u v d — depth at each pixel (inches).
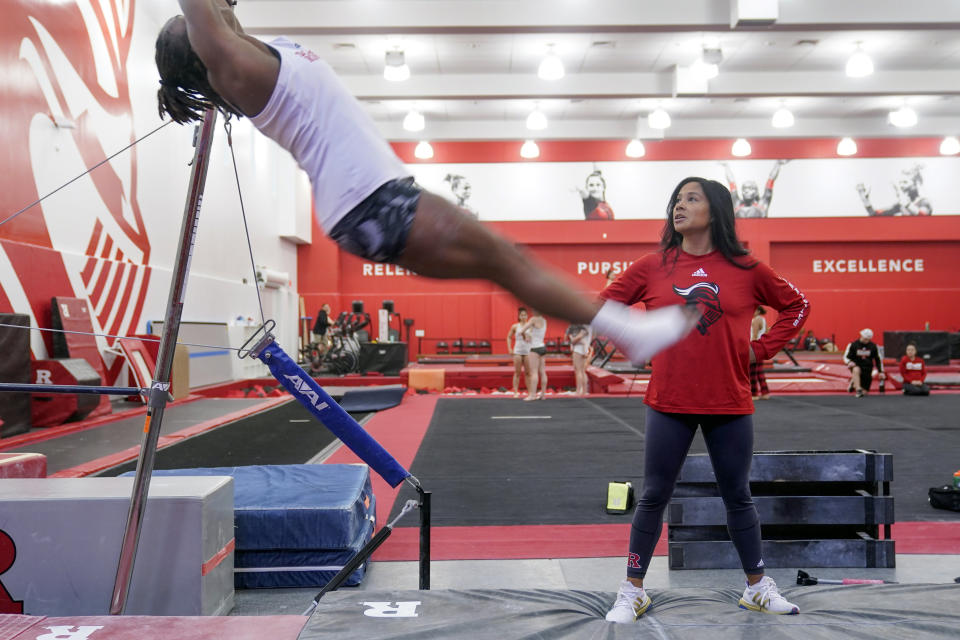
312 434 319.9
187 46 64.2
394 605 88.2
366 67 582.6
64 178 350.0
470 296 838.5
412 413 402.0
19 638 73.0
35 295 323.3
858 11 434.6
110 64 396.5
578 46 542.0
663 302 100.0
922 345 633.0
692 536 146.4
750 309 99.8
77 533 105.0
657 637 82.4
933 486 209.8
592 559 148.6
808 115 748.6
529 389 469.1
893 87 595.5
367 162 59.7
